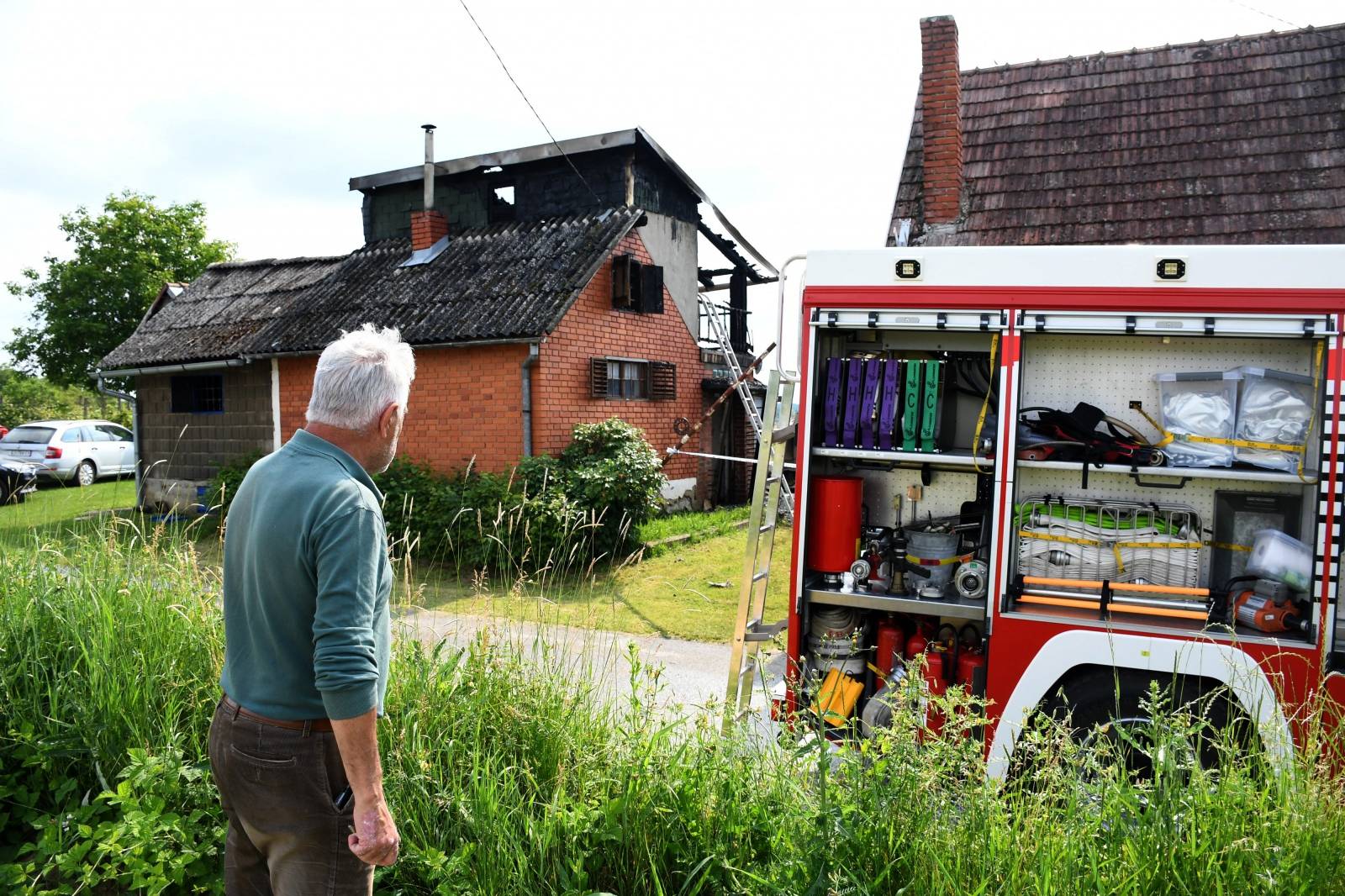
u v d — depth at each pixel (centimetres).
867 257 429
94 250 2828
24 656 394
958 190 855
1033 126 929
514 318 1244
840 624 454
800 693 432
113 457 2064
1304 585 376
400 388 231
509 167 1611
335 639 200
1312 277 369
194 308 1792
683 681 624
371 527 212
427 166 1560
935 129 854
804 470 444
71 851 297
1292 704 359
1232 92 877
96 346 2783
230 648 224
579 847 279
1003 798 272
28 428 1973
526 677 361
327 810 213
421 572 996
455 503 1047
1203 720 298
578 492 1049
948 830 252
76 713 366
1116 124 897
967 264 415
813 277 436
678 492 1566
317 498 209
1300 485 392
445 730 331
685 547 1180
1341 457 361
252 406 1559
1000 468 409
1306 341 392
